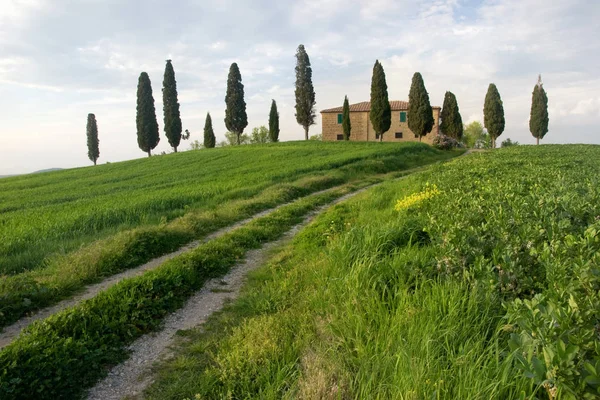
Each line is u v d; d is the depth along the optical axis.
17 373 4.02
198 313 6.01
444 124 59.53
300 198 17.11
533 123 58.62
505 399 2.85
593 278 3.07
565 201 6.13
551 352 2.47
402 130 60.34
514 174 12.59
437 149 44.03
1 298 6.04
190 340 5.18
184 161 39.84
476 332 3.71
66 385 4.18
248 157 38.44
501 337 3.62
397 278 5.31
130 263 8.40
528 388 2.77
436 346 3.53
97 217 12.52
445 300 4.14
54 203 20.20
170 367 4.52
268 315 5.49
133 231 9.58
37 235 10.87
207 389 3.93
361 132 61.22
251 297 6.26
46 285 6.91
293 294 6.11
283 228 11.55
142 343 5.16
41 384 4.03
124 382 4.32
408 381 3.06
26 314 6.13
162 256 9.16
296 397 3.44
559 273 3.65
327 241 8.77
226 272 7.86
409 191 13.11
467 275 4.44
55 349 4.42
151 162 42.78
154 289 6.27
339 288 5.42
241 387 3.87
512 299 3.94
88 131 69.12
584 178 10.27
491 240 5.12
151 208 14.25
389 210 11.24
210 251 8.52
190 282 6.95
